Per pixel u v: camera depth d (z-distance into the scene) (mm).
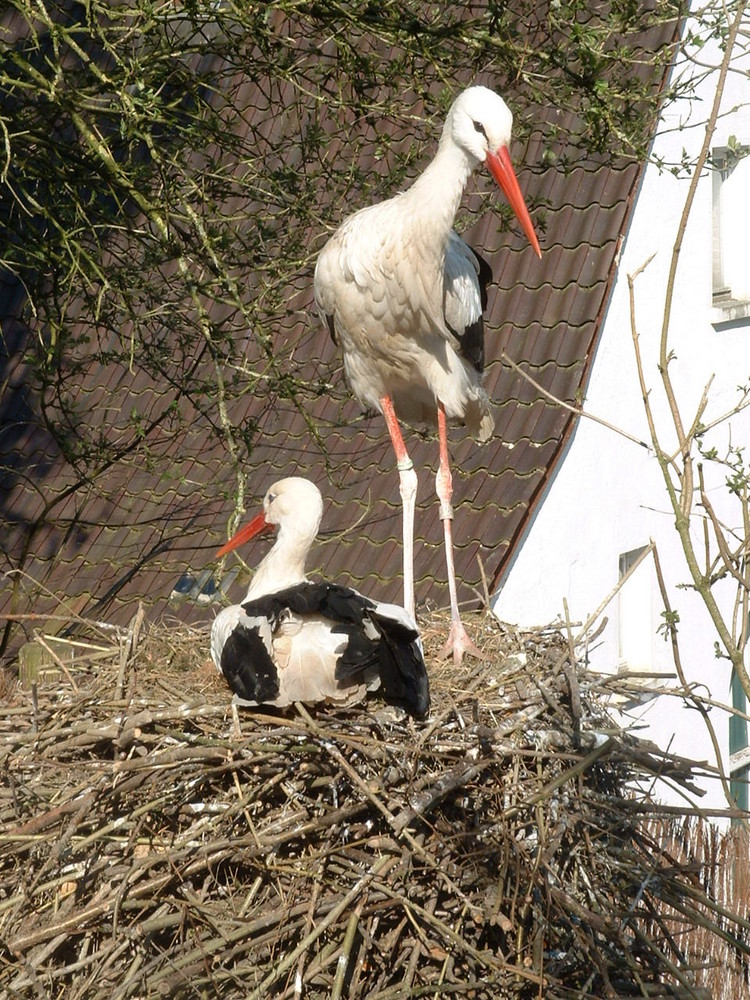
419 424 8734
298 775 5477
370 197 9242
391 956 5297
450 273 7445
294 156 12094
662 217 11812
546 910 5426
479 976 5320
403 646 5551
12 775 5430
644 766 5969
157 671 6398
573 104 9383
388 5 7910
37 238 8484
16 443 13289
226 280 7730
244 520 11195
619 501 11383
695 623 12312
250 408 11969
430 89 9945
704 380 12445
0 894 5379
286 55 8711
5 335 14133
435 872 5406
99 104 8438
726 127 12531
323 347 11914
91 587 11586
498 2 7805
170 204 8102
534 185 11586
